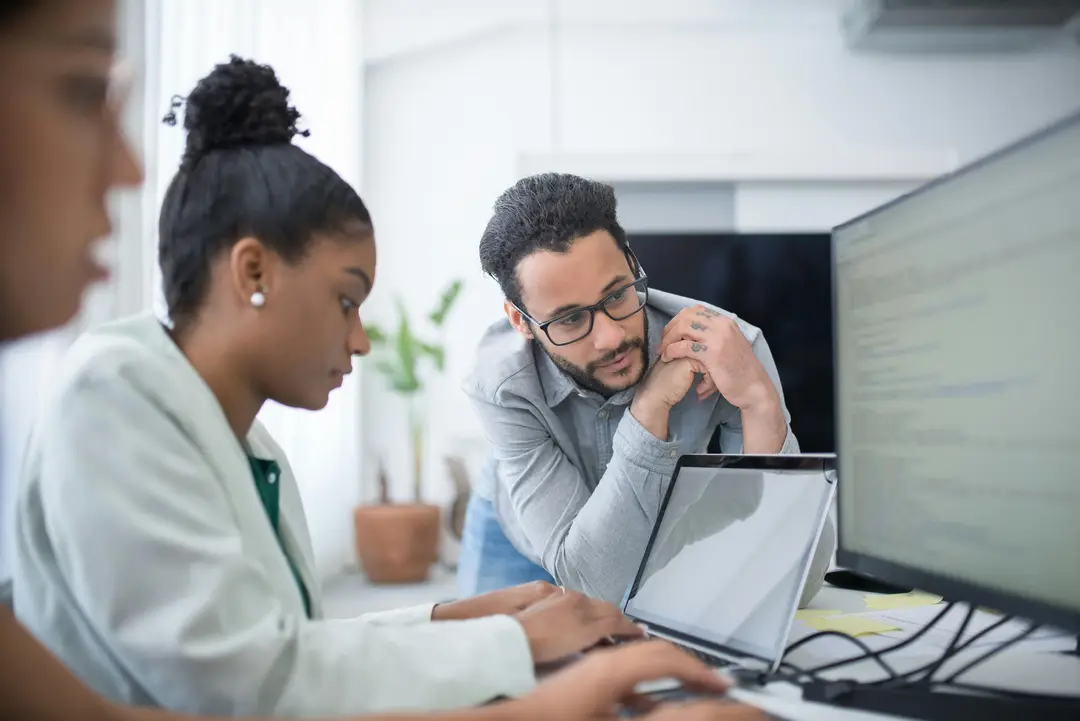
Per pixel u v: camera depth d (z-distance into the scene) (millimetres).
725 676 735
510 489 1364
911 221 834
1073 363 589
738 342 1220
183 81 2445
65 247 409
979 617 967
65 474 617
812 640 873
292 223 713
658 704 646
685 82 4008
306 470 3326
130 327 727
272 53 3076
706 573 902
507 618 726
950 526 761
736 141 4004
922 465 811
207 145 735
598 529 1165
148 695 652
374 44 3895
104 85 416
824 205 3977
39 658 465
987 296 702
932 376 789
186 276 730
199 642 593
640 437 1165
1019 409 659
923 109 4023
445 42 3955
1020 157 657
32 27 386
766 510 861
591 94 4004
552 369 1351
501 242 1261
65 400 639
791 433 1322
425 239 4035
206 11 2598
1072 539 596
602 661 590
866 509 937
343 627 675
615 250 1229
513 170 4008
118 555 599
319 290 734
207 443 682
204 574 610
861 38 3834
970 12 3600
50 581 673
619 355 1245
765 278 3045
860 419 953
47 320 426
